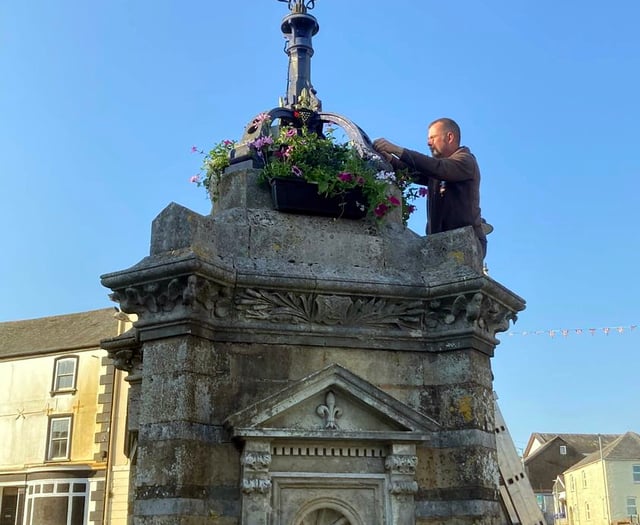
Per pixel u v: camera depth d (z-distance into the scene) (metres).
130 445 9.95
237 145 9.40
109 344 10.09
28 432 33.62
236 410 7.76
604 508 65.25
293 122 9.77
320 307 8.20
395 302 8.47
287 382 8.00
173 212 8.05
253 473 7.49
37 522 31.61
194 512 7.20
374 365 8.30
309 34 10.47
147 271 7.73
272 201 8.74
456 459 8.05
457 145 9.77
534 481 86.56
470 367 8.27
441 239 8.84
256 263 8.23
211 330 7.86
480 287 8.20
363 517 7.78
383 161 9.25
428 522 7.92
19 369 34.69
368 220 8.93
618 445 66.56
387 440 7.86
